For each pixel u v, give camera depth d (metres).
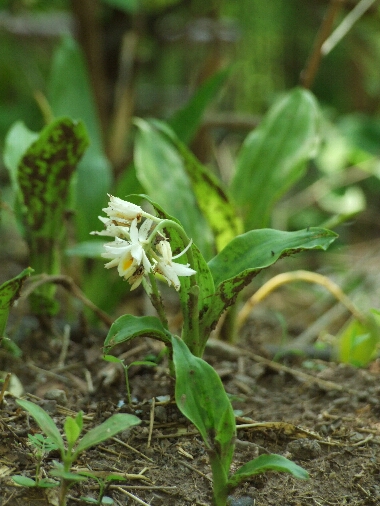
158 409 0.91
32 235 1.03
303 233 0.85
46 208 1.02
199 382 0.80
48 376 0.98
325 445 0.89
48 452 0.85
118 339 0.84
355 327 1.06
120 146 1.62
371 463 0.87
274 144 1.09
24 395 0.93
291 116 1.09
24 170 0.99
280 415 0.94
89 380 0.97
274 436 0.90
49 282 1.00
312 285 1.78
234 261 0.88
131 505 0.82
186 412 0.79
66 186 1.01
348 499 0.84
